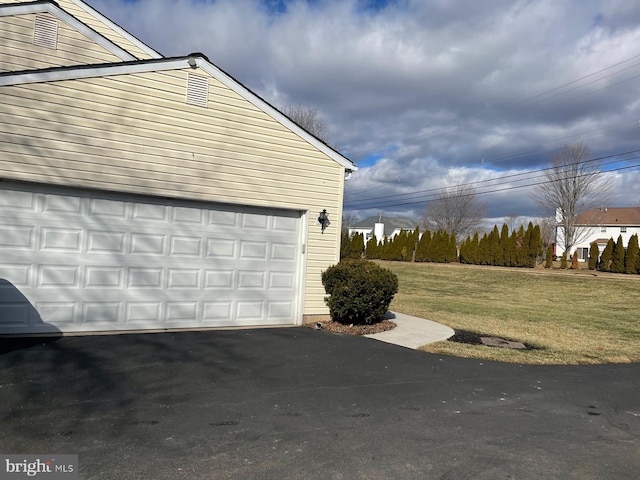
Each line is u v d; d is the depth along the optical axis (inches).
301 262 398.9
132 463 141.4
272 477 136.9
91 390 205.8
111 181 317.7
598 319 533.3
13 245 294.8
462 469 147.2
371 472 142.6
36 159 294.2
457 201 2224.4
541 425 192.1
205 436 163.8
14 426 164.2
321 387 228.4
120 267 327.0
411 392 228.5
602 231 1951.3
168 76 337.4
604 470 151.5
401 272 1218.6
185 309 351.3
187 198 345.7
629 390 253.3
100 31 462.3
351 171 427.8
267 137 379.2
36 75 293.1
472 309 575.8
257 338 335.0
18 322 296.7
